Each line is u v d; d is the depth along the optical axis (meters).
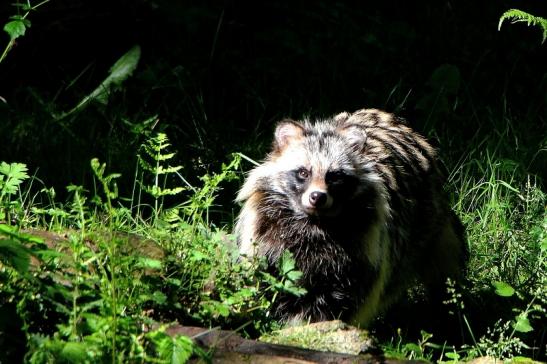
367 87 17.20
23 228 9.48
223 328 8.55
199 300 8.56
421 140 11.52
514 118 16.05
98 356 6.44
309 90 16.92
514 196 13.12
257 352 7.44
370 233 10.08
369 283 10.12
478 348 9.11
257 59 17.42
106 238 9.09
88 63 17.11
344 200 9.99
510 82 18.02
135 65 15.70
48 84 16.59
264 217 10.16
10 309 6.78
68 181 12.55
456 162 14.41
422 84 17.34
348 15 18.91
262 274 9.19
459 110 16.61
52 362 6.27
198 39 17.78
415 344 9.80
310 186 9.87
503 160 13.73
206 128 15.02
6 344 6.73
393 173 10.54
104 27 17.31
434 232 11.16
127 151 13.45
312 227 9.99
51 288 6.78
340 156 10.12
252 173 10.49
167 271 8.85
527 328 9.05
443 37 18.95
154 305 8.04
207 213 11.19
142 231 10.59
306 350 7.52
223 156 13.95
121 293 7.33
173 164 13.46
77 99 15.98
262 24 18.45
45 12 16.94
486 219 12.45
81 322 6.95
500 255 11.73
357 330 8.48
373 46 18.22
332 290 10.01
